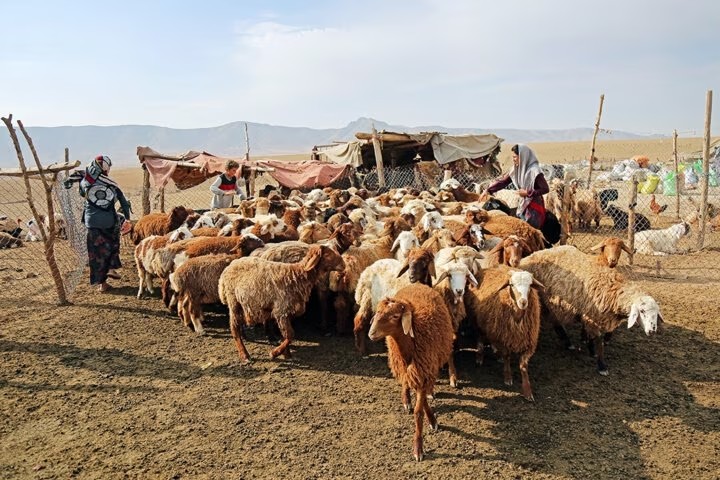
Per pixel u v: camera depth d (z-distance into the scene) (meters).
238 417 5.65
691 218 16.05
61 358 7.13
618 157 57.69
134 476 4.68
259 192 15.36
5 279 11.48
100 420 5.61
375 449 5.05
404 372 5.24
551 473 4.66
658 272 11.11
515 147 9.84
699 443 5.08
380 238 8.99
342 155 21.92
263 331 8.17
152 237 9.43
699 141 84.44
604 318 6.47
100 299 9.78
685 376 6.46
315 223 9.81
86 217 9.92
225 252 8.53
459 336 7.28
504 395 6.07
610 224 17.67
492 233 8.95
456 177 21.08
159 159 16.70
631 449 5.00
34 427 5.48
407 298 5.70
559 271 6.94
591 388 6.21
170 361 7.07
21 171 9.05
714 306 8.88
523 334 5.91
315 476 4.66
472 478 4.60
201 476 4.67
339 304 7.80
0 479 4.65
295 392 6.21
